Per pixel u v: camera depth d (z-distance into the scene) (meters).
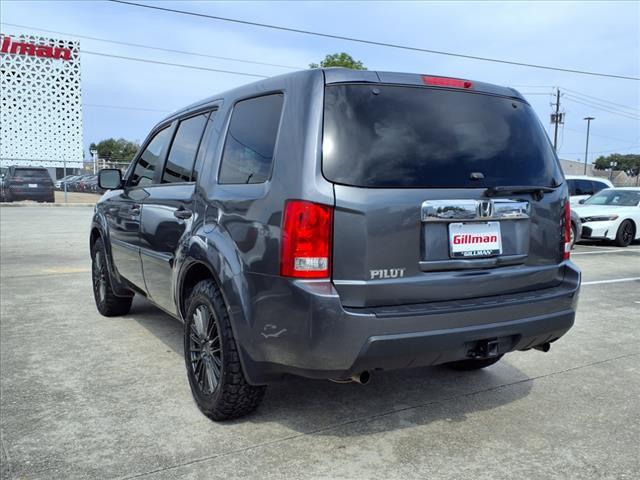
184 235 3.67
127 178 5.21
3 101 46.69
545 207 3.38
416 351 2.79
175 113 4.63
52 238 12.84
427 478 2.77
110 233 5.44
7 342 4.95
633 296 7.38
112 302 5.72
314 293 2.66
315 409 3.57
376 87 2.98
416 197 2.88
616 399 3.82
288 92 3.04
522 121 3.44
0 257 10.05
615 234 13.49
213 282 3.35
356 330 2.67
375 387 3.97
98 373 4.19
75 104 49.22
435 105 3.11
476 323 2.95
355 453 3.01
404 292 2.86
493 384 4.07
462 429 3.32
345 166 2.78
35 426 3.30
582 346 5.07
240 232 3.06
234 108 3.59
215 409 3.28
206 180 3.59
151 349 4.77
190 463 2.89
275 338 2.83
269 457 2.96
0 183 25.59
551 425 3.39
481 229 3.11
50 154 48.81
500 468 2.87
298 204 2.73
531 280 3.32
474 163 3.12
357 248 2.75
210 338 3.36
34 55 47.34
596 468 2.88
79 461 2.90
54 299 6.71
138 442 3.11
